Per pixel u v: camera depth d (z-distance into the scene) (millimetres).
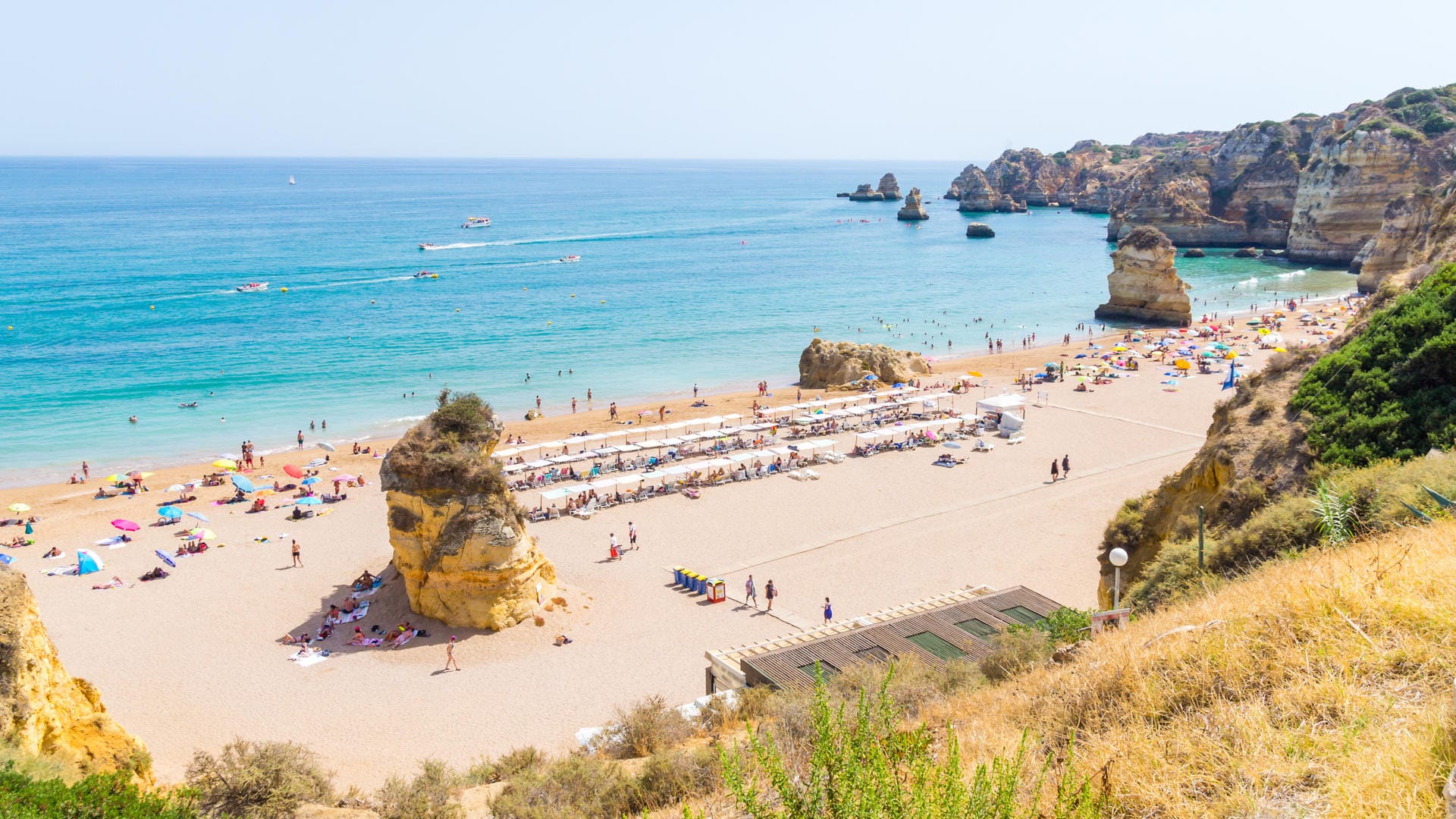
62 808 12883
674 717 21578
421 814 16875
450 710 28406
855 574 38531
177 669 31266
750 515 46531
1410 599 9062
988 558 39719
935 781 7148
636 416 68375
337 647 32812
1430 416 21406
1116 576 20141
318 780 18297
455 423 35000
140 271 136125
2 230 198625
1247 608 10742
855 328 103688
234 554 41969
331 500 49812
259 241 181000
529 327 101312
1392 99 158250
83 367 80250
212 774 17141
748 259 163375
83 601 36938
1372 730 7277
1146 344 91938
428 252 166875
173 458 58906
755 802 7645
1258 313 106688
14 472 55812
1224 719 8406
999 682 17641
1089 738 9281
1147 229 104875
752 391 77188
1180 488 26438
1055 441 58969
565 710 28266
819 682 8484
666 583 38094
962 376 78688
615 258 163125
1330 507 16891
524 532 34938
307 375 79188
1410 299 25391
